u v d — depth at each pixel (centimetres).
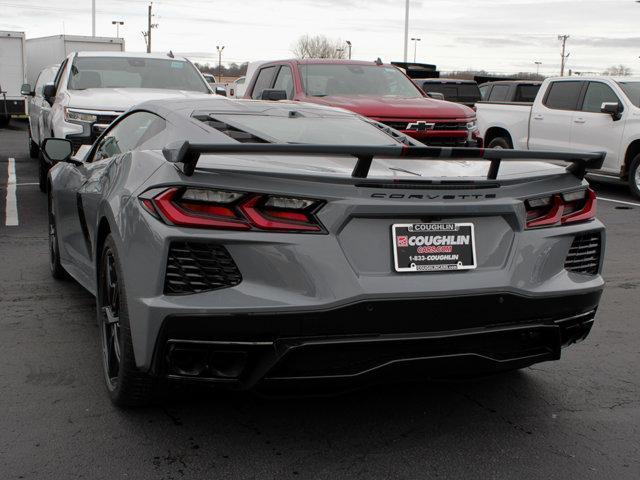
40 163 1055
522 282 332
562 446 337
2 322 497
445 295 314
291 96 1127
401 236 316
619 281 660
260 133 409
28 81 3017
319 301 302
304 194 306
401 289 309
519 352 339
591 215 366
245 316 297
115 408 366
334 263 305
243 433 343
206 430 345
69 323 496
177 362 310
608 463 322
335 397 386
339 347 305
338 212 308
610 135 1239
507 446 336
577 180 363
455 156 312
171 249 304
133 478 301
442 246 322
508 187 337
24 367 417
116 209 346
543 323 339
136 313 317
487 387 405
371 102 1048
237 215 304
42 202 1014
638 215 1052
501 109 1464
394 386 402
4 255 700
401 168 355
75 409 363
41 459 314
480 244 330
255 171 308
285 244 303
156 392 348
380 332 310
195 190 305
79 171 494
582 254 363
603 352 467
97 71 1086
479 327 326
